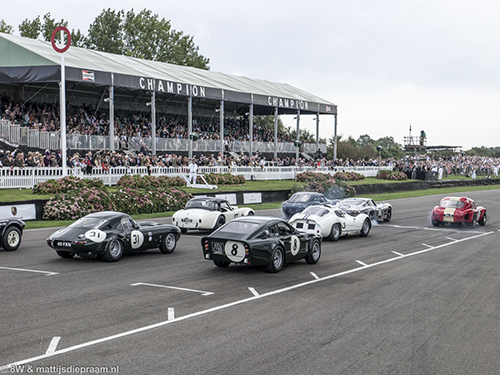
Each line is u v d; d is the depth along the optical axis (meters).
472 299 10.42
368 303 9.93
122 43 72.69
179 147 46.19
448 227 25.50
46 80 35.75
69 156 35.41
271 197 36.06
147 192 27.23
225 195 32.22
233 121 61.94
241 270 13.15
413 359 6.82
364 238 20.81
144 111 53.69
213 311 9.05
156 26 76.19
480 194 51.19
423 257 16.06
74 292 10.21
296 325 8.31
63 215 22.72
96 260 14.05
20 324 7.98
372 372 6.34
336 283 11.81
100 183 28.27
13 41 37.50
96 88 46.69
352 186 44.75
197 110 59.59
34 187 27.31
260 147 55.88
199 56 81.94
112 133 38.28
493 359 6.88
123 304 9.38
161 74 45.44
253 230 12.91
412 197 46.59
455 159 83.31
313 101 60.28
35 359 6.52
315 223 19.14
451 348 7.30
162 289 10.72
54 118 38.59
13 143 32.47
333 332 7.97
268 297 10.24
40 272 12.12
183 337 7.55
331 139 92.62
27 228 20.25
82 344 7.12
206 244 12.95
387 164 66.75
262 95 52.66
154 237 15.05
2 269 12.35
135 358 6.64
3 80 36.66
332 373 6.28
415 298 10.43
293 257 13.59
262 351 7.02
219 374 6.17
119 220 14.20
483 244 19.45
